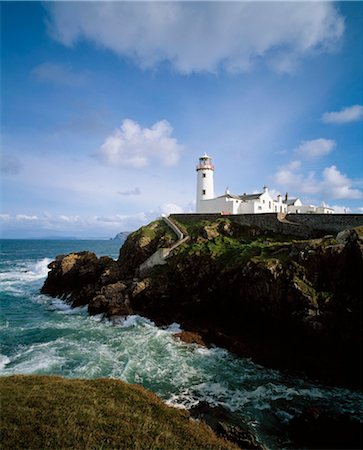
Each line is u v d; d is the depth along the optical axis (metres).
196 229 45.94
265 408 17.39
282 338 25.34
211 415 16.47
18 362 22.41
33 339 28.03
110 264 46.91
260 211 55.34
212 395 18.64
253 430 15.38
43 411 11.07
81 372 20.72
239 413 16.84
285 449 14.11
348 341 21.92
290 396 18.70
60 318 35.38
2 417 10.29
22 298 46.06
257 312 27.56
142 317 34.38
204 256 35.09
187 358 23.80
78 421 10.80
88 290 41.38
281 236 38.59
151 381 20.16
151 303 35.44
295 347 24.00
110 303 35.81
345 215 34.47
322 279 24.72
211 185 63.78
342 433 14.72
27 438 9.45
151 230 51.75
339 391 19.42
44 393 12.82
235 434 13.92
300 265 25.67
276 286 25.98
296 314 24.23
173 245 42.97
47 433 9.82
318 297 23.88
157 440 10.59
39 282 59.12
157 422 12.23
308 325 23.23
